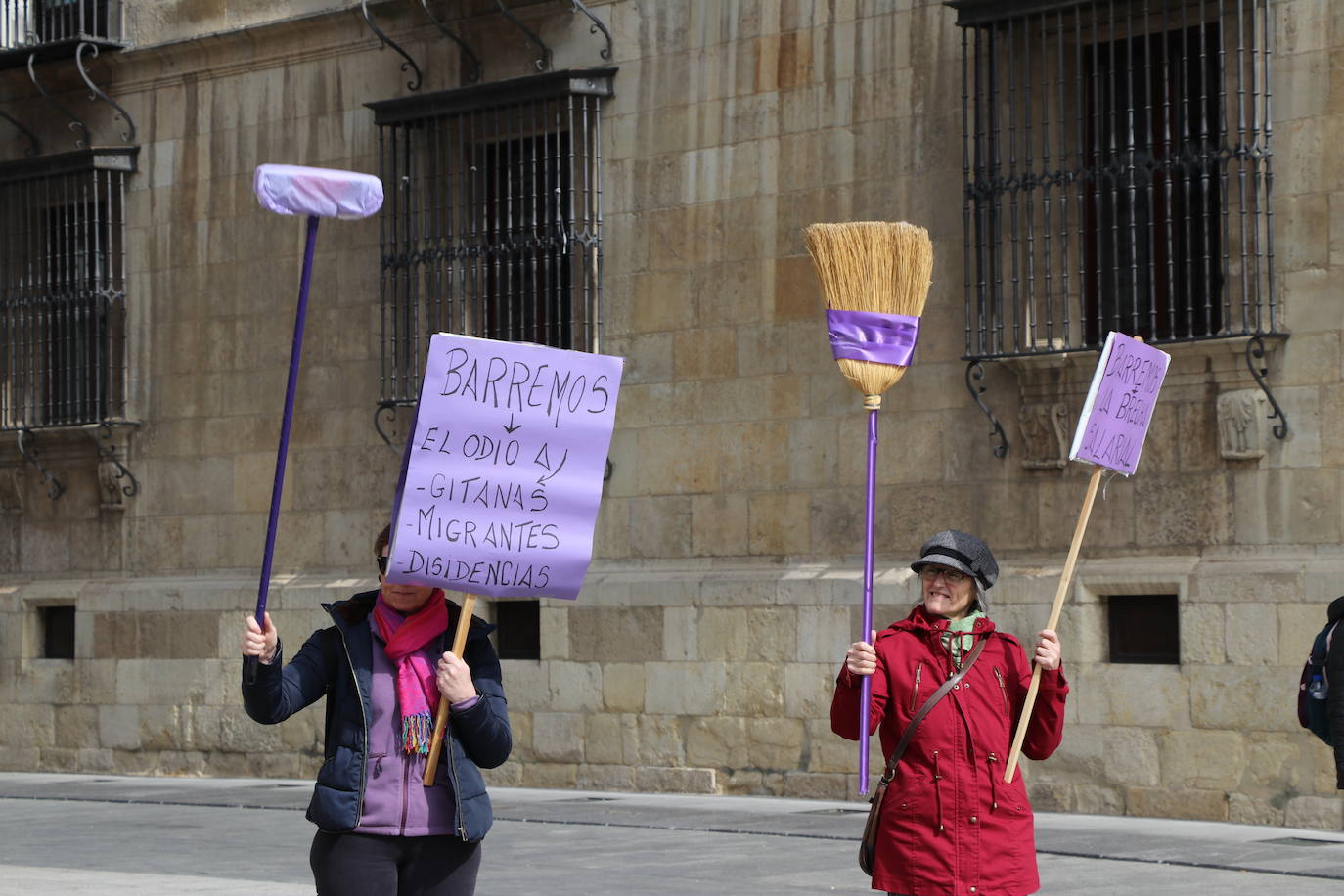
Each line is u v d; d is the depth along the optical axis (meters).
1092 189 16.23
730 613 17.61
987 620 6.89
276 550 20.84
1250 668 14.85
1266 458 14.97
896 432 16.92
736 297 17.91
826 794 16.97
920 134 16.88
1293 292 14.94
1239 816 14.85
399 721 6.39
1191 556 15.30
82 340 22.27
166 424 21.80
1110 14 15.55
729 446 17.89
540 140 19.27
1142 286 15.90
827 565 17.25
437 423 6.24
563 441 6.39
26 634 22.59
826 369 17.34
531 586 6.35
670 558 18.23
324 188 5.82
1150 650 15.61
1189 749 15.13
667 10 18.41
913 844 6.66
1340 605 8.89
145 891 11.53
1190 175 15.42
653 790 17.97
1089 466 15.85
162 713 21.48
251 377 21.17
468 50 19.58
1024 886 6.68
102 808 17.48
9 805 18.00
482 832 6.38
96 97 22.42
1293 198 14.97
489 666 6.55
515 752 18.86
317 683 6.52
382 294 19.72
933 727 6.71
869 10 17.22
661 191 18.39
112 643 21.91
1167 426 15.45
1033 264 16.12
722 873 12.48
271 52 21.11
